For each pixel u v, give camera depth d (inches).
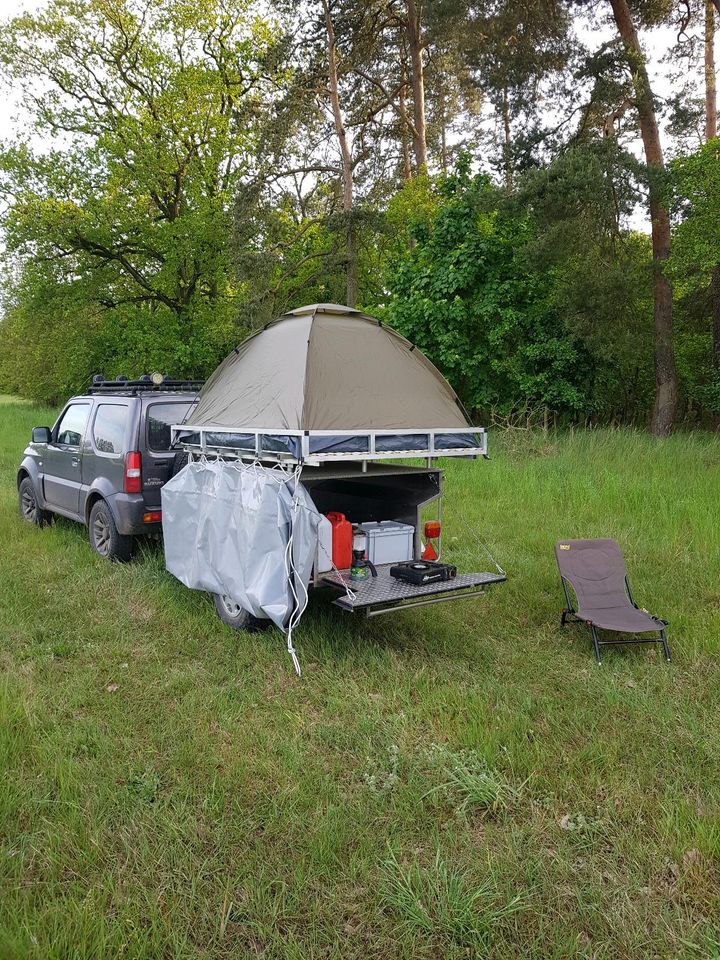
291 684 180.9
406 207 824.3
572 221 565.6
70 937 96.9
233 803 129.0
